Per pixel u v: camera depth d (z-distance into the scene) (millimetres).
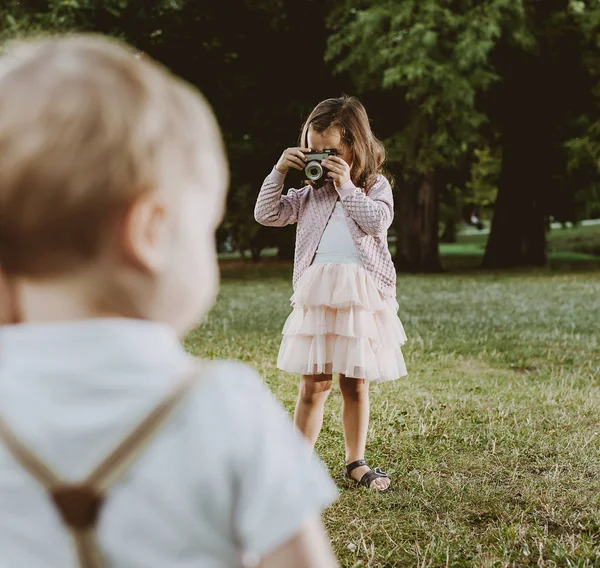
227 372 920
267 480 880
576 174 22734
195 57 18500
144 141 818
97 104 805
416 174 20203
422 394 5699
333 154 3621
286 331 3682
